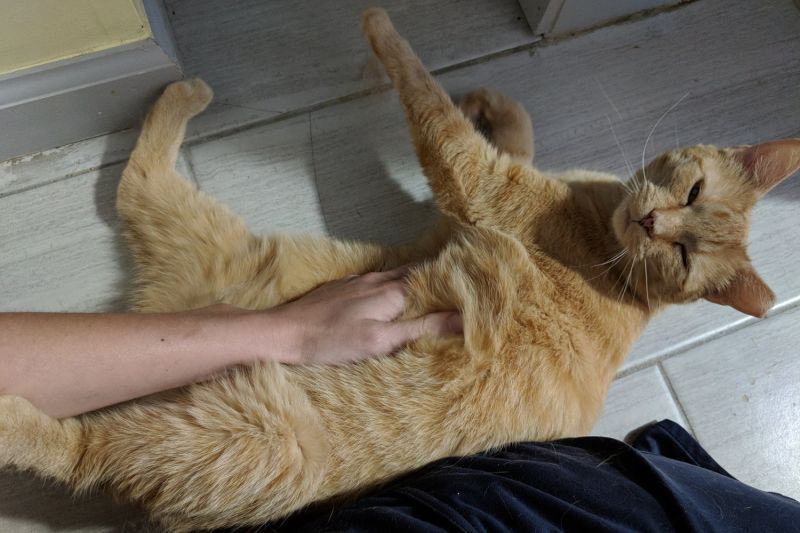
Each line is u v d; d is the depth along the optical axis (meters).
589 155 1.56
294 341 1.10
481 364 1.11
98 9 1.11
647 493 0.96
